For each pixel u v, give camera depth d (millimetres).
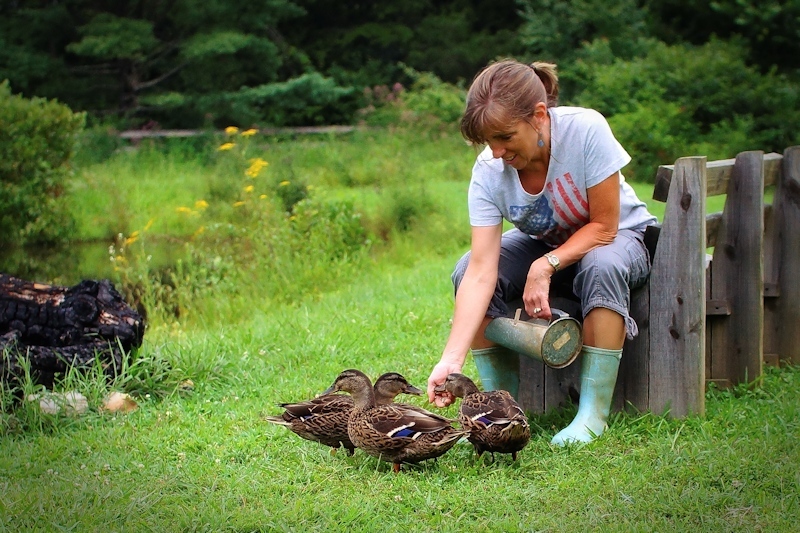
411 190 17859
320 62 35875
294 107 32031
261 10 32625
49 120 19156
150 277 14266
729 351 6277
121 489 4742
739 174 6172
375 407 5012
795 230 6715
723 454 4883
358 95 34344
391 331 8180
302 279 12367
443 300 9383
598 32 29516
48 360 6477
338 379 5332
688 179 5434
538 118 4988
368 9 37750
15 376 6242
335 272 12781
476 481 4742
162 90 32906
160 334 9602
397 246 15336
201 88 32062
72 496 4613
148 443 5516
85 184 21859
